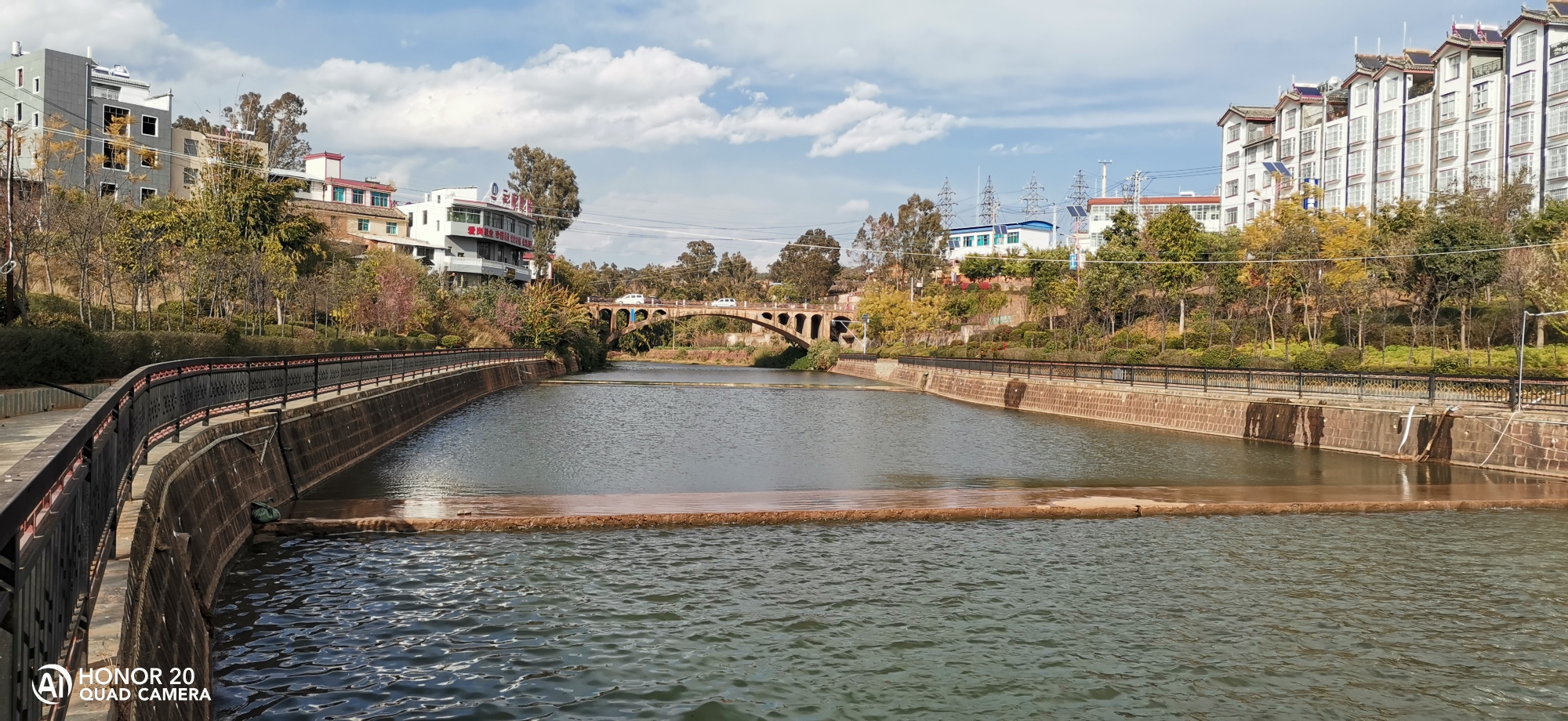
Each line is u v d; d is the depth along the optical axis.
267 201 55.66
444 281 90.62
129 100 75.31
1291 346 57.25
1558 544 19.23
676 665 12.02
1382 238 52.88
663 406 52.97
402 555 16.58
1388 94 74.19
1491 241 47.72
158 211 50.62
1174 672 12.32
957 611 14.46
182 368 14.63
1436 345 49.91
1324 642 13.52
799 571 16.42
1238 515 21.83
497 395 59.16
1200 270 65.38
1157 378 47.47
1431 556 18.23
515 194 123.44
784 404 57.09
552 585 15.07
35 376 21.12
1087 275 74.44
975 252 134.38
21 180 43.50
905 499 21.81
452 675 11.37
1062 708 11.16
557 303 104.56
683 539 18.47
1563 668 12.73
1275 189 82.81
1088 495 22.78
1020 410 56.25
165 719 8.48
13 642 4.63
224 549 15.19
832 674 11.91
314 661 11.59
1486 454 28.94
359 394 29.20
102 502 8.12
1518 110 62.66
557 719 10.31
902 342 113.06
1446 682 12.20
